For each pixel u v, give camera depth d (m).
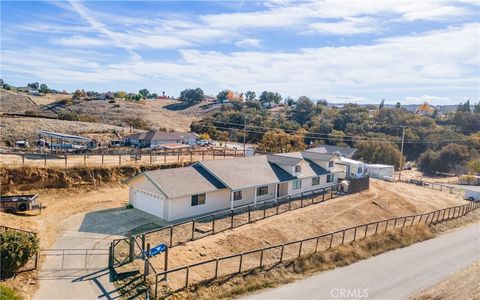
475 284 24.91
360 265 27.47
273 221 32.41
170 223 30.27
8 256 18.78
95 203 35.12
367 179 47.56
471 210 46.81
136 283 20.27
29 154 45.38
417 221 38.62
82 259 22.69
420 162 83.38
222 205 34.94
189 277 21.88
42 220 29.48
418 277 25.75
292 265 25.77
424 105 174.00
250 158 42.06
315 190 43.62
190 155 56.56
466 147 82.38
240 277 23.11
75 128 75.69
